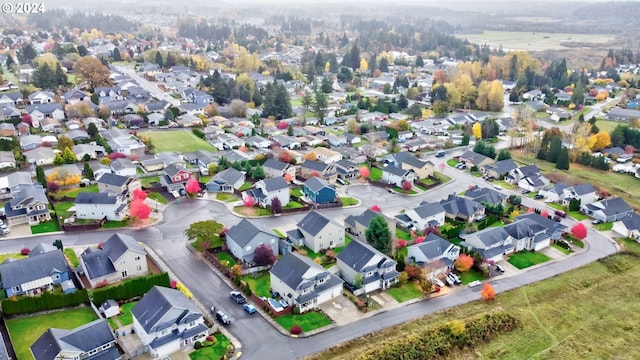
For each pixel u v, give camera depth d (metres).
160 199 98.81
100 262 69.38
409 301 68.81
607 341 63.88
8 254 75.12
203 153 120.50
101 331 55.69
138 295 66.06
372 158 130.38
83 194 88.56
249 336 59.91
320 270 67.88
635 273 80.38
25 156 113.50
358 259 72.25
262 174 110.94
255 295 67.69
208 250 78.75
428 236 81.81
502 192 113.81
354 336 60.53
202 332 58.72
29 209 85.25
